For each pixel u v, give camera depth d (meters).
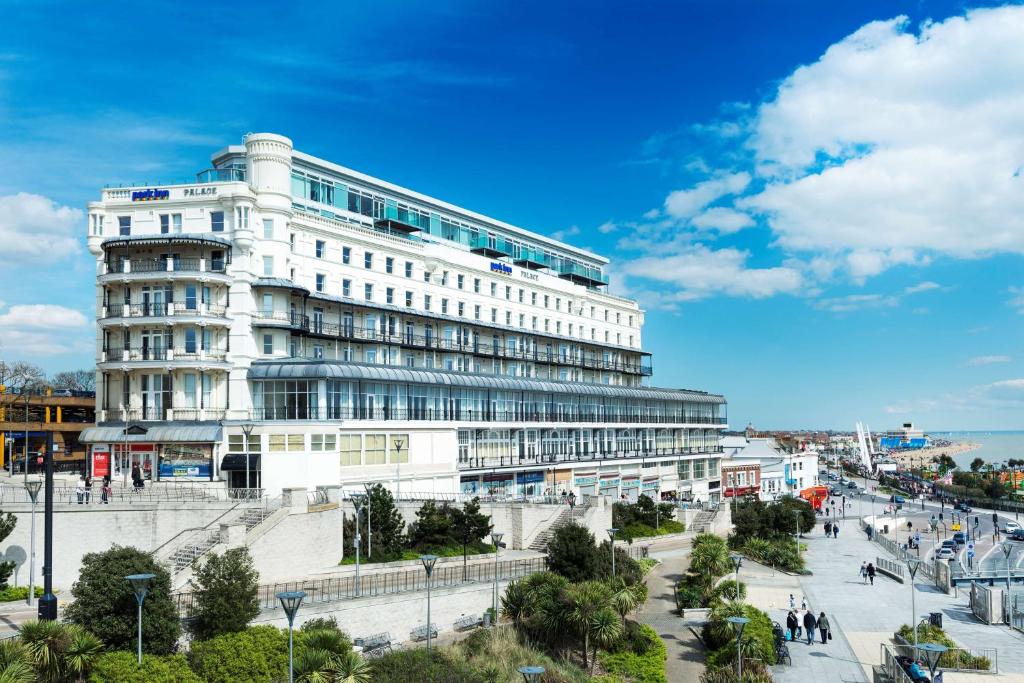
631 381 116.56
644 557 60.47
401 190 87.56
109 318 61.12
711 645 41.78
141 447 60.28
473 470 76.00
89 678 28.16
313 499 53.72
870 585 61.06
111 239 61.66
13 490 50.44
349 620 37.66
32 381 94.81
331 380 63.22
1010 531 116.50
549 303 101.19
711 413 122.94
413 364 80.56
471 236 97.62
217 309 62.62
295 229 68.75
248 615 32.56
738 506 84.06
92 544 44.94
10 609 37.75
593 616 38.19
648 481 103.69
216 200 63.66
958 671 40.16
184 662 29.30
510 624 40.72
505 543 60.41
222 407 62.59
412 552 52.94
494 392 81.12
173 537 44.94
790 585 60.47
